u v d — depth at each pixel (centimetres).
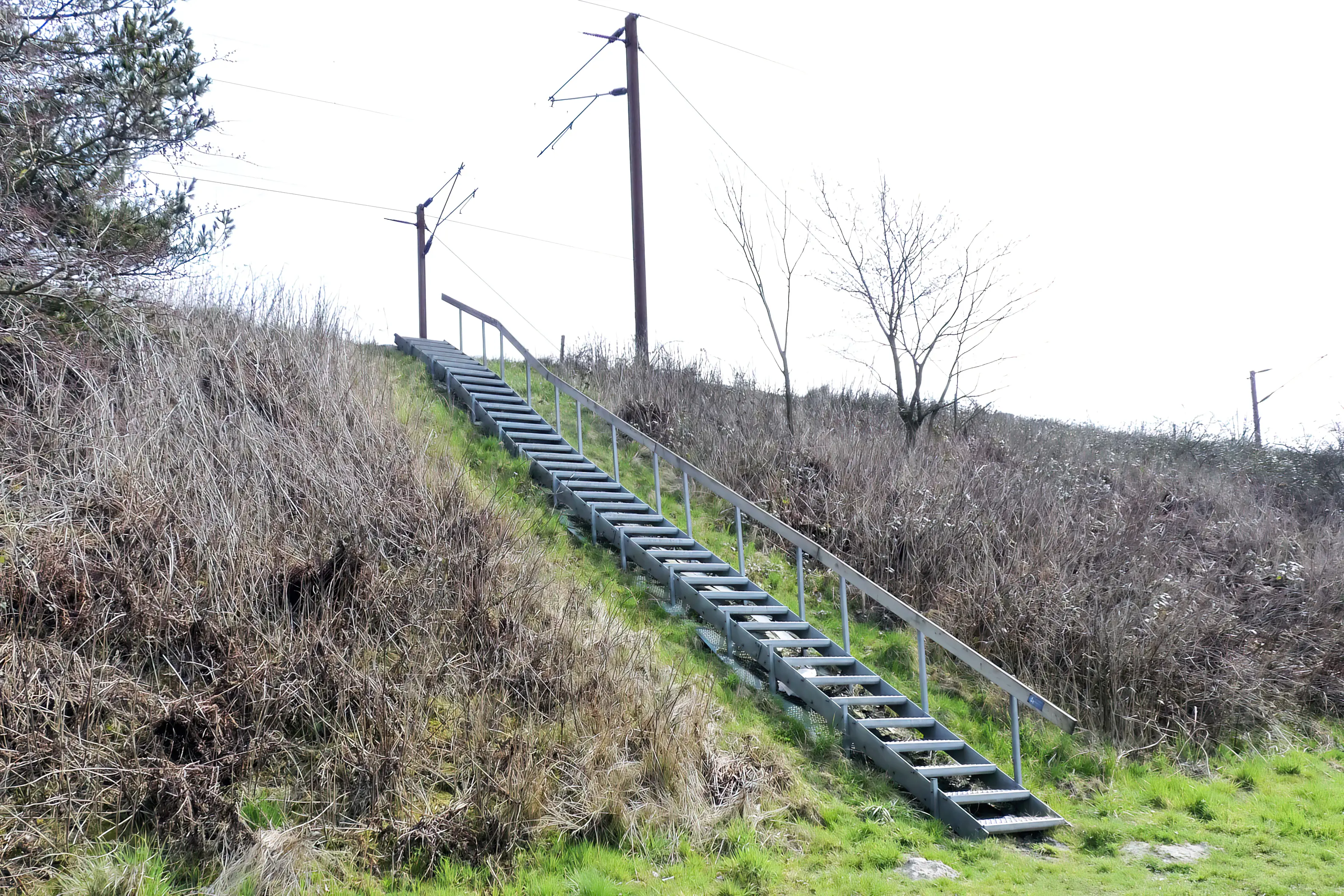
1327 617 1215
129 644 609
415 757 605
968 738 898
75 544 634
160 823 520
